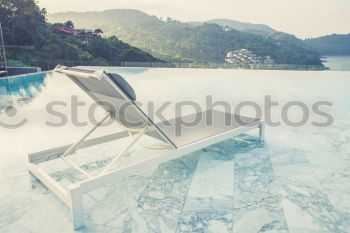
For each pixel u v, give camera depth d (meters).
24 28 26.33
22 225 1.51
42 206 1.69
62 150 2.07
